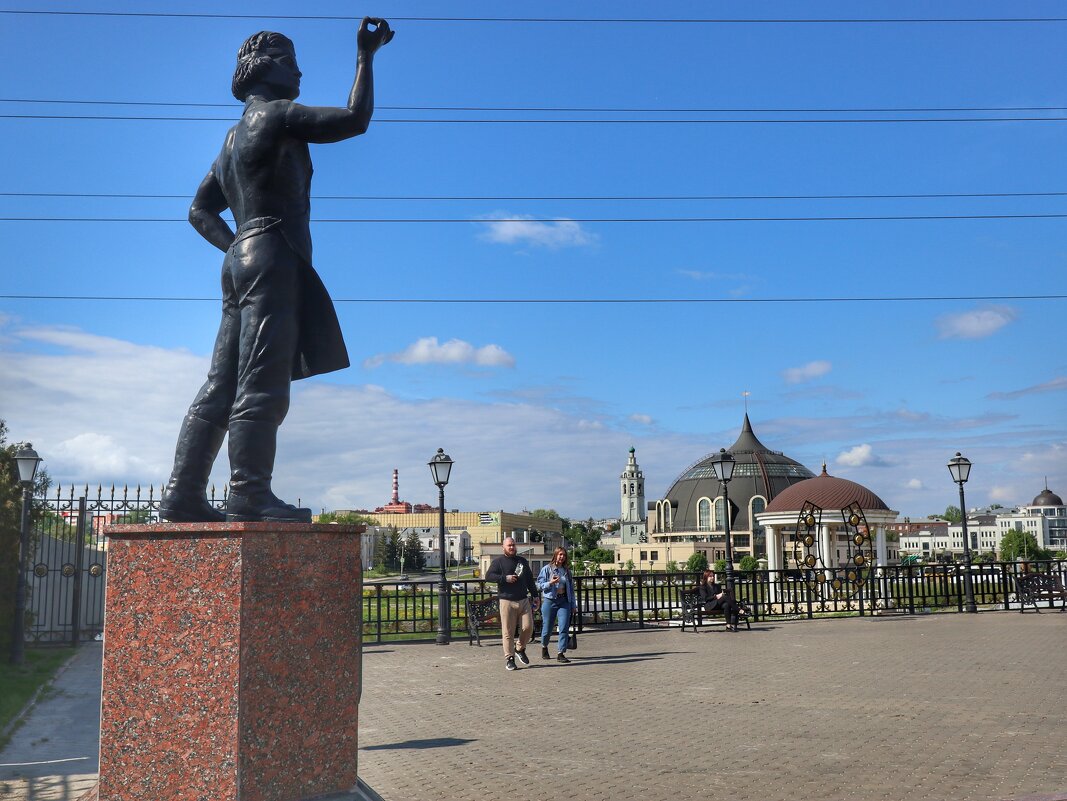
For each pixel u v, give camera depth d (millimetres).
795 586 23234
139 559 4152
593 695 10945
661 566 123438
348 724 4355
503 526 141625
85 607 18656
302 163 4926
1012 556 138375
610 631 20078
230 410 4863
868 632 18359
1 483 16703
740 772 6758
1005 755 7094
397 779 6797
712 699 10336
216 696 4027
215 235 5148
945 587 24391
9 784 6980
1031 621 19859
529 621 14203
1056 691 10242
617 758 7363
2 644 15820
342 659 4367
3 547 16016
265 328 4664
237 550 4094
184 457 4781
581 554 134375
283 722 4137
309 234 4977
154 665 4082
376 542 118500
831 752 7359
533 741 8180
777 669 12867
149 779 4023
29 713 10617
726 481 20109
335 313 4973
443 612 18531
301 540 4285
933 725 8391
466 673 13562
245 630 4066
